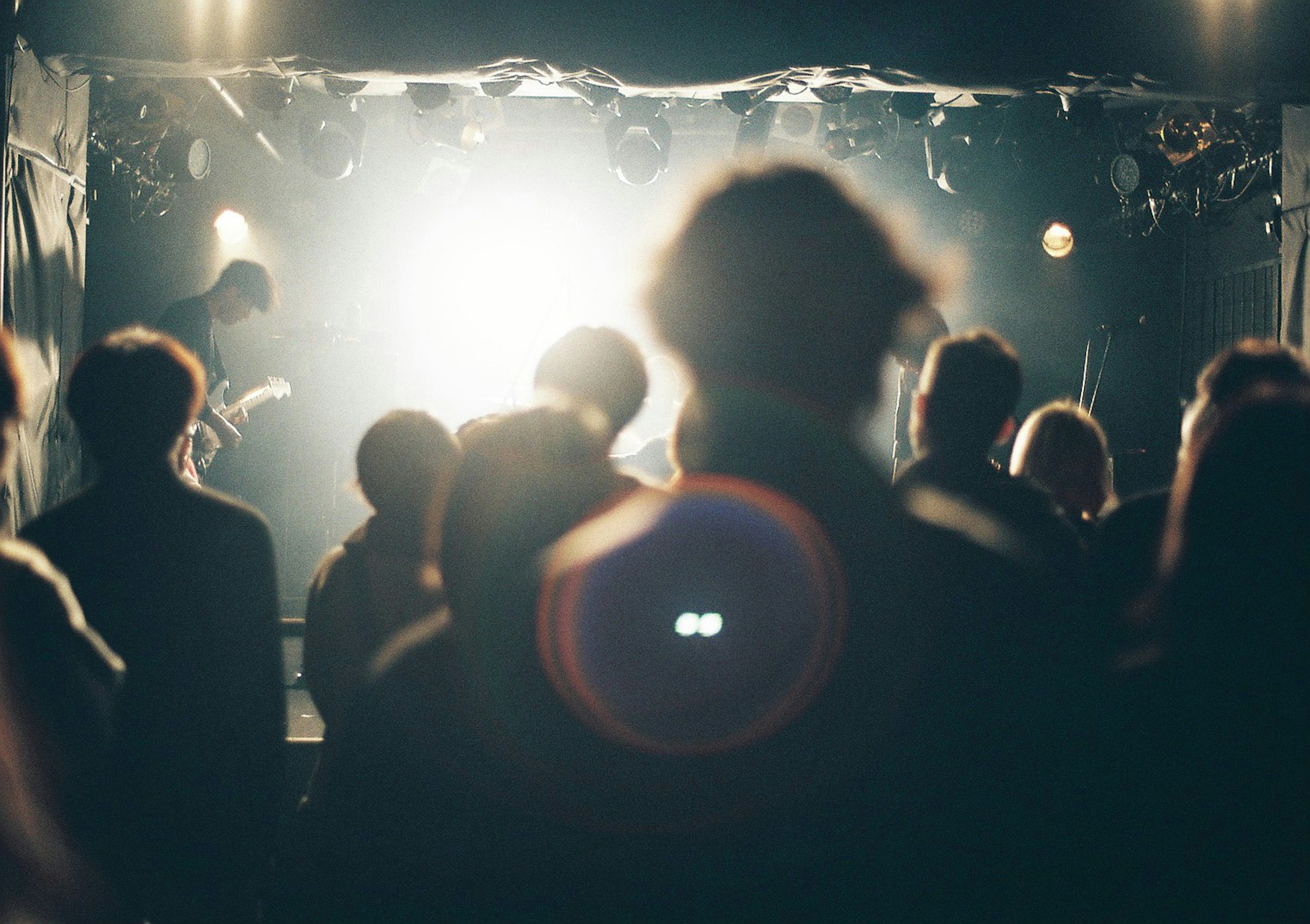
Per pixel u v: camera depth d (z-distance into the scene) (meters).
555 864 0.89
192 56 3.92
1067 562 1.19
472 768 0.93
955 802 0.87
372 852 1.01
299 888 1.13
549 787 0.89
